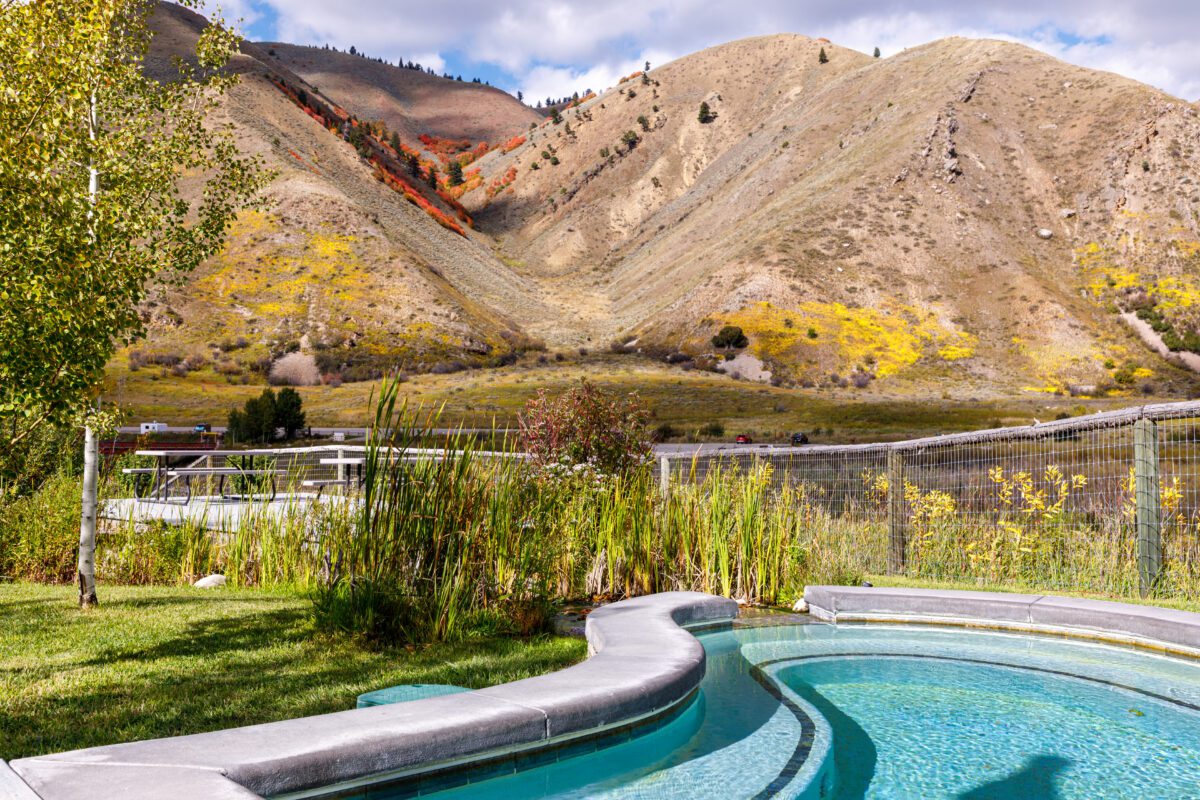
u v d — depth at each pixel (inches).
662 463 332.2
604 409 324.8
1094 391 2309.3
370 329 2549.2
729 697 154.9
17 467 358.0
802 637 207.0
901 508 310.3
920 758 122.0
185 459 598.2
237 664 164.1
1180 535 272.2
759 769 115.6
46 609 229.3
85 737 117.2
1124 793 108.4
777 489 324.2
